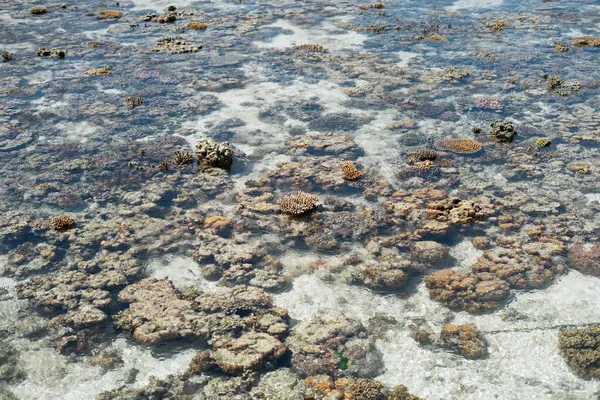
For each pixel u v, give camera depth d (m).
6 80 28.84
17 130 23.34
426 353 12.38
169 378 11.79
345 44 35.12
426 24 39.31
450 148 21.55
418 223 16.92
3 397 11.39
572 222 16.77
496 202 18.05
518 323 13.12
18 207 18.06
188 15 42.31
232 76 29.55
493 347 12.49
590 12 41.09
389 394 11.29
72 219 17.34
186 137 22.88
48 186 19.22
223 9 44.47
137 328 12.95
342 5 45.44
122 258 15.57
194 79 29.11
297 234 16.59
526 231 16.47
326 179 19.44
